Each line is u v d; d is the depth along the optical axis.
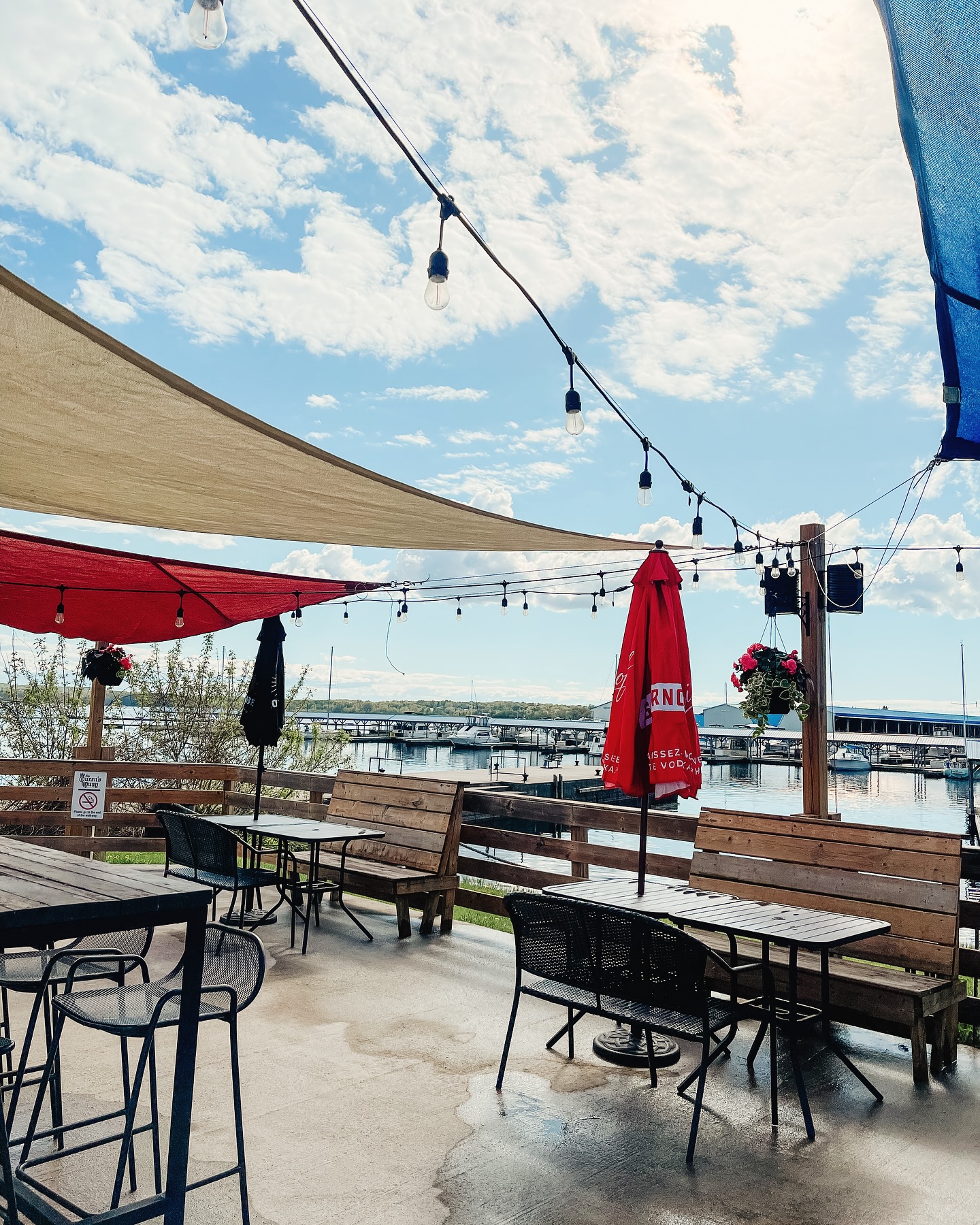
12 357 2.30
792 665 5.46
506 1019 4.38
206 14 1.62
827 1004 3.64
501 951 5.63
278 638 6.63
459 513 4.01
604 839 24.94
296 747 12.93
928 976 3.99
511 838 6.02
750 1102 3.49
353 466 3.12
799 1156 3.04
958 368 1.87
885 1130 3.25
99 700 8.48
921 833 4.12
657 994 3.15
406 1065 3.76
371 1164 2.90
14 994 4.73
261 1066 3.71
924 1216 2.66
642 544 4.70
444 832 6.12
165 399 2.53
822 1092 3.60
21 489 4.03
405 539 5.13
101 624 7.62
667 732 3.97
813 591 5.70
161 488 3.85
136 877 2.40
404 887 5.81
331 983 4.91
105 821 7.81
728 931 3.35
